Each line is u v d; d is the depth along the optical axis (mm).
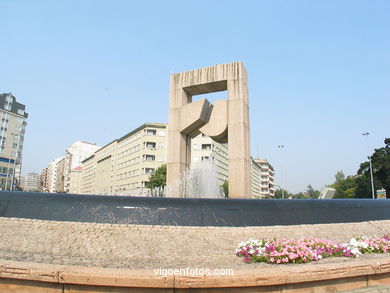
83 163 119812
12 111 87938
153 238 7965
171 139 17656
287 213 10188
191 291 4453
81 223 8609
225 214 9430
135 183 66000
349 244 7574
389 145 54344
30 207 9391
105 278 4375
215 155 65938
